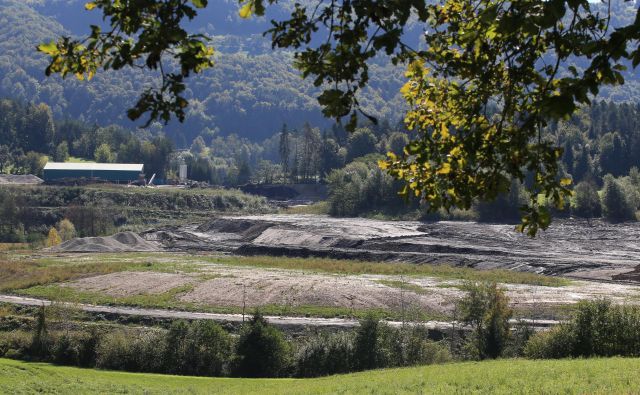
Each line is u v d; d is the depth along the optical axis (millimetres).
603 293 75250
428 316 66188
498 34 8992
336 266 98938
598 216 144375
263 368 52469
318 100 7812
